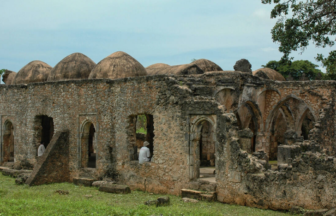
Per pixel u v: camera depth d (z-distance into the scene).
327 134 17.17
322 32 19.73
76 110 17.42
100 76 17.94
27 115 19.62
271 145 24.17
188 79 15.44
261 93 21.12
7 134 21.33
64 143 17.53
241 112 21.19
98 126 16.52
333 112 18.14
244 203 11.78
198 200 12.55
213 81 17.69
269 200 11.19
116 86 15.93
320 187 10.20
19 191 13.87
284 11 20.09
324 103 19.48
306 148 15.35
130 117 15.62
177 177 13.77
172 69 20.50
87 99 17.00
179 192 13.66
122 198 13.17
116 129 15.90
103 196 13.55
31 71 21.88
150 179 14.62
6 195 13.36
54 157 17.03
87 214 9.88
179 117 13.80
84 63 20.34
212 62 21.72
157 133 14.46
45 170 16.61
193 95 14.48
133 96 15.29
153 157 14.57
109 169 16.02
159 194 14.06
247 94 19.58
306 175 10.48
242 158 11.93
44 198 12.62
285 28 20.03
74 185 16.30
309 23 19.66
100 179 16.31
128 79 15.48
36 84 19.20
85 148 17.62
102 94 16.42
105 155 16.17
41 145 19.44
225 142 12.45
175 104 13.93
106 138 16.19
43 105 18.83
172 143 13.98
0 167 20.50
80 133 17.34
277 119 24.72
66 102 17.84
